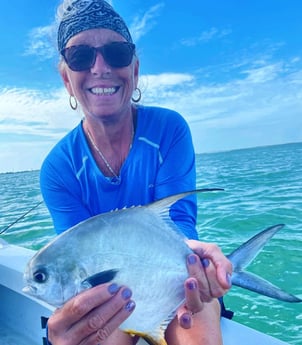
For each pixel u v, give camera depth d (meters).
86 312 0.37
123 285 0.39
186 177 0.62
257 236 0.49
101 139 0.61
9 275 0.82
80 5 0.58
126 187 0.62
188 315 0.45
